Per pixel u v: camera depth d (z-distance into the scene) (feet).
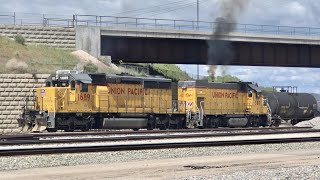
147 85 123.24
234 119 139.03
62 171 45.80
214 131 109.29
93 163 52.39
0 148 61.98
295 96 167.53
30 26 168.45
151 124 123.85
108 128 115.75
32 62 141.90
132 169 47.29
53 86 111.04
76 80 110.01
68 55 160.66
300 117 168.96
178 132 103.81
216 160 55.16
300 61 217.15
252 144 73.15
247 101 144.36
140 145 65.41
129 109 118.83
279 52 213.66
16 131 116.16
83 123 111.14
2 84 121.90
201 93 133.08
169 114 126.93
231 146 70.13
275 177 41.86
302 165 51.21
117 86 117.29
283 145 72.54
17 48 150.20
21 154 56.85
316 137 82.28
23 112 110.52
